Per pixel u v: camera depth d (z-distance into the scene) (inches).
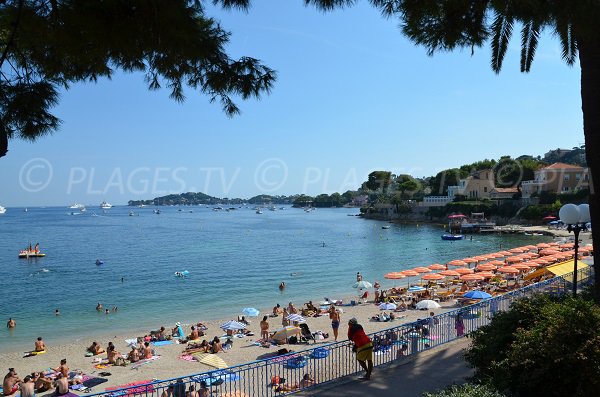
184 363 885.8
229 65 250.2
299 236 4340.6
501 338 344.2
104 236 4576.8
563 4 275.1
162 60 237.5
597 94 415.8
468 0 281.7
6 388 748.0
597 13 276.4
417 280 1980.8
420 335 564.1
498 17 294.2
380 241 3732.8
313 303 1520.7
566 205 490.3
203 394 529.7
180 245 3617.1
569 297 355.6
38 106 224.1
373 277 2082.9
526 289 789.2
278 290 1793.8
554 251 2159.2
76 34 201.9
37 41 215.2
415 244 3459.6
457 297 1443.2
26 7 205.2
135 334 1184.2
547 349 282.5
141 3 193.3
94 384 782.5
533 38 510.6
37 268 2443.4
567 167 4303.6
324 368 557.3
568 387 279.7
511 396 304.5
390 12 290.8
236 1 238.5
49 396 733.3
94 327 1270.9
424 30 302.7
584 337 283.6
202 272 2250.2
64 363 815.1
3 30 213.6
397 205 6422.2
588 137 424.5
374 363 518.0
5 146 187.3
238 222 7062.0
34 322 1334.9
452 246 3265.3
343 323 1181.7
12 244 3816.4
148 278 2091.5
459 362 490.6
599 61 413.7
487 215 4667.8
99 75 250.4
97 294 1737.2
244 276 2127.2
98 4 188.9
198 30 223.0
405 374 456.8
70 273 2262.6
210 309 1478.8
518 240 3457.2
